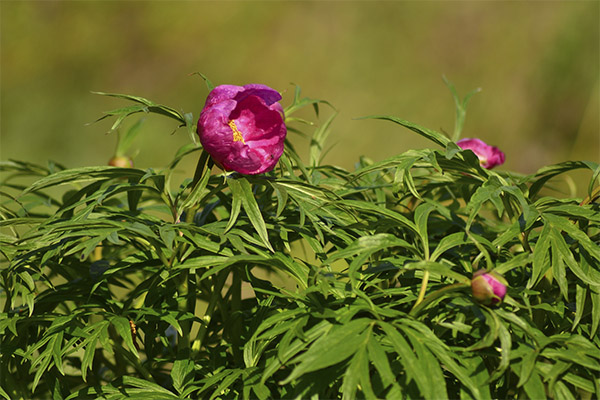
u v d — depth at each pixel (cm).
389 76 572
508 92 553
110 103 579
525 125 543
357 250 167
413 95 561
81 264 189
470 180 183
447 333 176
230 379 170
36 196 200
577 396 177
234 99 173
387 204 193
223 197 183
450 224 189
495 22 577
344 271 181
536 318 175
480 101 552
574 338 168
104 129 556
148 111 171
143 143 527
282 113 179
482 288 163
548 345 168
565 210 173
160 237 174
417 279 178
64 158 543
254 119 173
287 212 184
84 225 170
